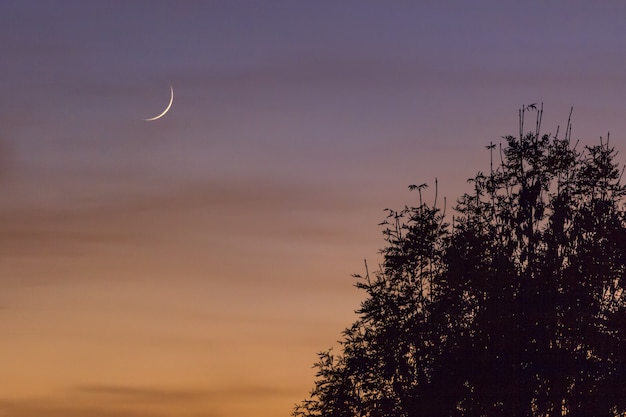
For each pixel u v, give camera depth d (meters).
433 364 62.22
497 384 60.25
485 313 61.75
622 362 60.09
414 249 64.31
